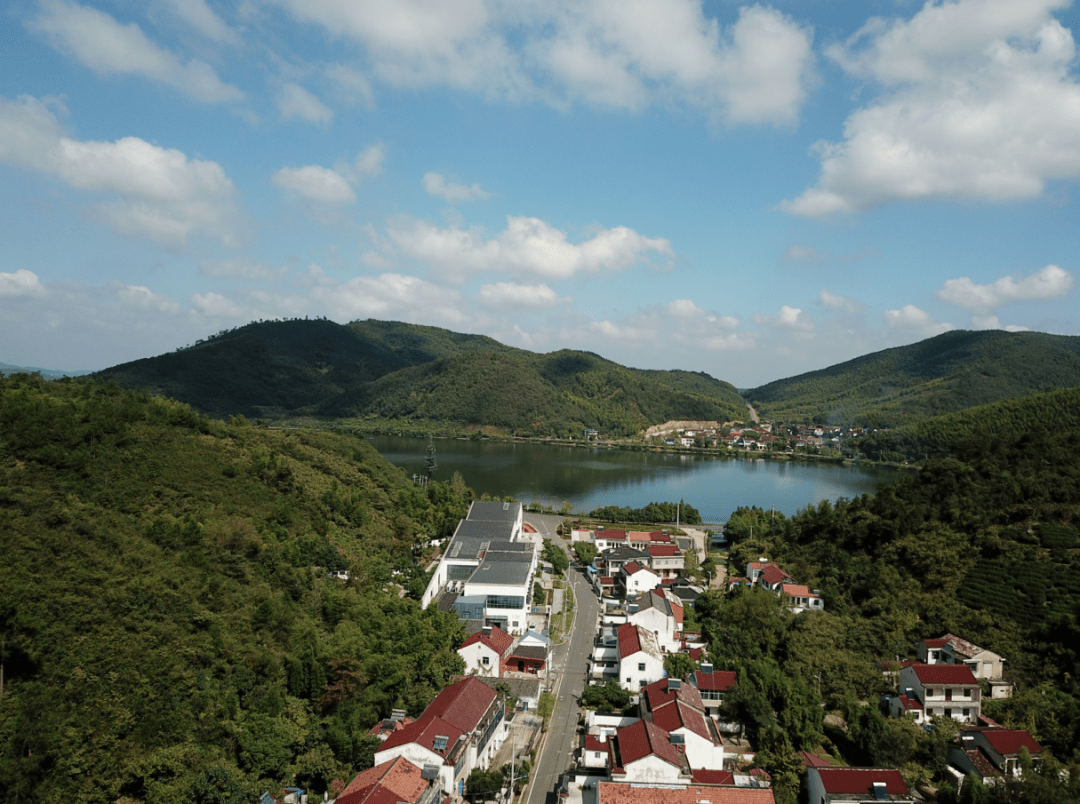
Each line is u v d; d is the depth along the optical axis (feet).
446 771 217.77
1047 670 308.81
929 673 290.76
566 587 488.44
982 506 438.81
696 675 299.38
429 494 612.70
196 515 326.03
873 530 460.96
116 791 189.67
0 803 169.37
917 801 232.12
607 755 245.65
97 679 212.23
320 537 379.14
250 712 230.27
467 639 336.08
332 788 214.69
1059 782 225.15
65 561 245.65
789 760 236.84
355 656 266.77
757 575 466.70
